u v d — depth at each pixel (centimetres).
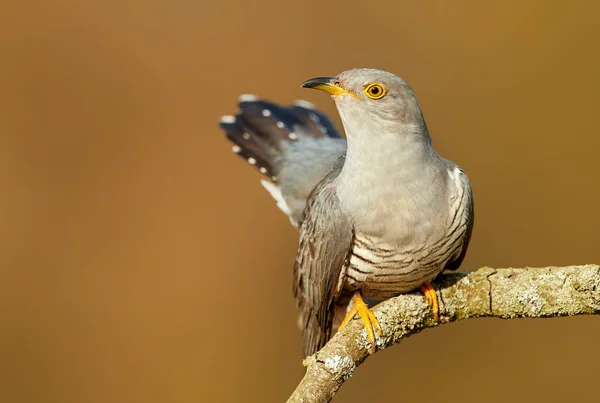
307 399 770
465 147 1422
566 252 1342
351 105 855
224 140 1368
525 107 1420
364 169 855
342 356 804
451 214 857
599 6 1422
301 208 1107
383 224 853
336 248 889
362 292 930
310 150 1148
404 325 847
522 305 812
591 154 1372
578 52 1421
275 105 1248
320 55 1456
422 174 848
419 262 865
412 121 849
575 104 1403
